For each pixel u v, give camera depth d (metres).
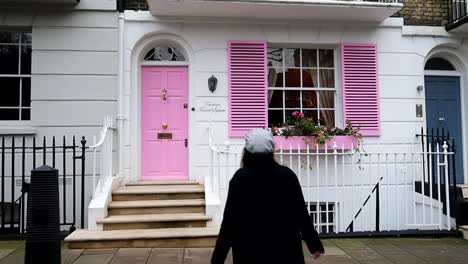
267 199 3.07
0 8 7.98
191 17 8.37
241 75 8.47
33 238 4.69
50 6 8.07
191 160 8.33
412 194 8.55
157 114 8.49
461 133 9.29
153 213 7.10
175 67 8.57
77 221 7.94
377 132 8.72
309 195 7.81
